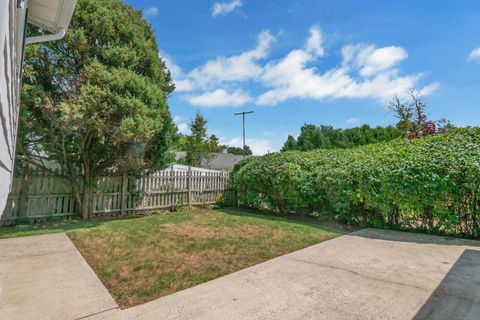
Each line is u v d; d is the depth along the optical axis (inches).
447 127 490.9
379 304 99.7
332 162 277.3
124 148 266.2
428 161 205.3
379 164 229.8
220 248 174.9
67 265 139.9
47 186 261.7
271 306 98.5
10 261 143.6
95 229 221.8
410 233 217.2
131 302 103.4
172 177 361.4
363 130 1131.3
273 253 165.0
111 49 238.5
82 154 263.3
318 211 287.1
